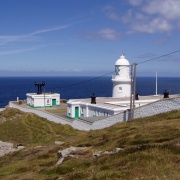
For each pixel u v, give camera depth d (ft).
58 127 190.08
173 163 64.59
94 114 199.93
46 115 226.17
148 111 149.18
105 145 98.43
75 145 109.91
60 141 140.67
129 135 102.17
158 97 239.91
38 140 161.68
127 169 64.13
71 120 200.54
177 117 121.70
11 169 96.48
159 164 64.80
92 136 121.80
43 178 75.05
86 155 88.07
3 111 256.93
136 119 140.36
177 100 135.95
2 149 147.95
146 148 76.07
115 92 246.47
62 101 321.32
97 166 72.64
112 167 68.90
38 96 270.67
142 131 103.04
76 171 71.97
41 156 105.81
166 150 72.43
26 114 224.33
